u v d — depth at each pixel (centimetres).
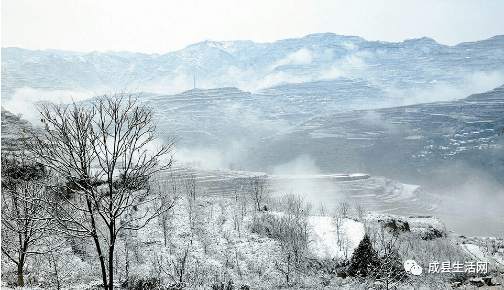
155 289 3659
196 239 6400
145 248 5547
